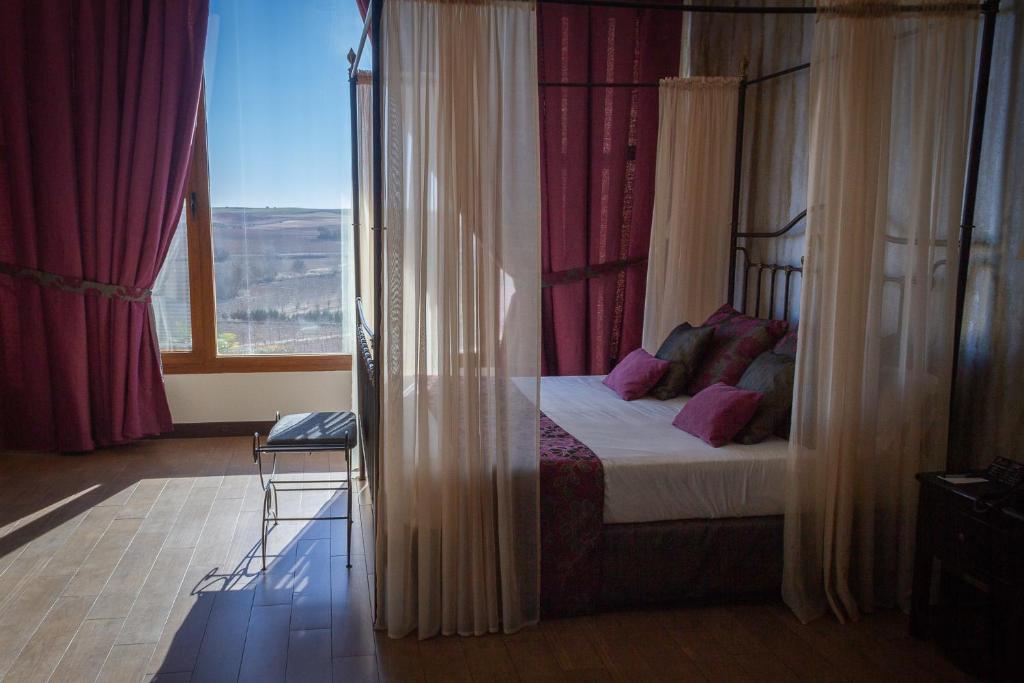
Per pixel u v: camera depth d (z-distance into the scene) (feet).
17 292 13.71
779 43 12.03
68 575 9.43
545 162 14.40
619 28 14.32
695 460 8.58
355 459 14.21
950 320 8.36
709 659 7.80
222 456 14.19
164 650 7.84
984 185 8.48
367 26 10.11
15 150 13.23
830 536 8.48
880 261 8.25
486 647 7.98
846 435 8.35
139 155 13.66
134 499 11.98
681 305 13.10
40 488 12.37
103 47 13.35
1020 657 6.78
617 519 8.48
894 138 8.25
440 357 7.75
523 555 8.20
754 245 12.87
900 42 8.10
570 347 14.90
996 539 7.00
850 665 7.71
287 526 11.10
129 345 14.21
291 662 7.66
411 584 8.13
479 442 7.92
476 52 7.54
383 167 7.80
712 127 12.75
